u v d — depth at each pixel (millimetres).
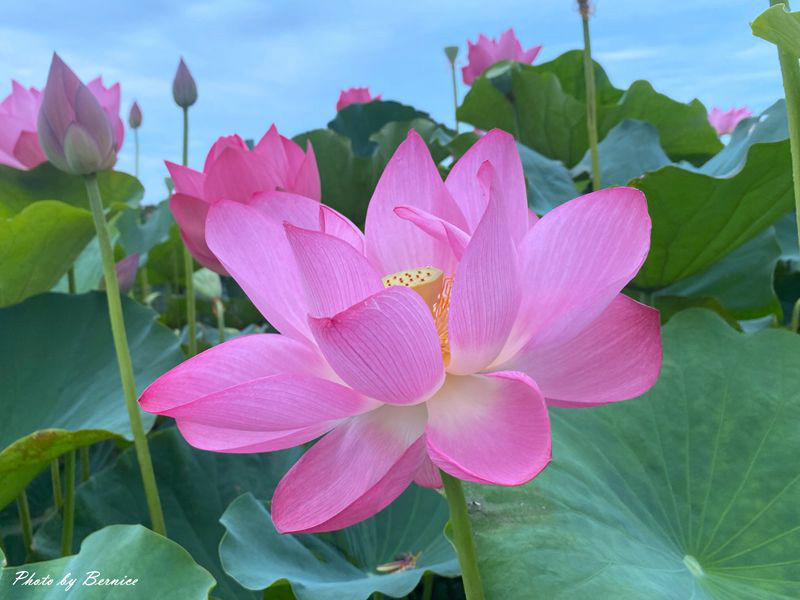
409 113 1340
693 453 455
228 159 576
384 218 380
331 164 985
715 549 407
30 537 701
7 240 680
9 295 764
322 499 318
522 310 331
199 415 298
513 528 368
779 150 582
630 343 335
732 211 648
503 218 293
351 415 321
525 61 1393
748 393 472
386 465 311
